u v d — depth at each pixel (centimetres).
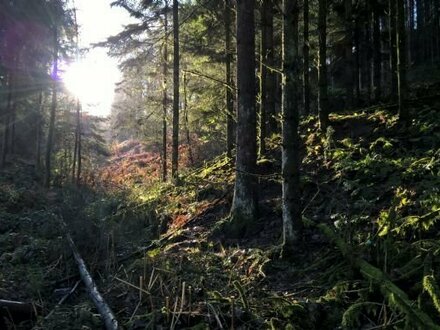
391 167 833
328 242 697
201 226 989
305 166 1045
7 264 859
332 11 1655
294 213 704
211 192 1186
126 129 2305
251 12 913
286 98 697
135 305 646
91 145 3288
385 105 1210
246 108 904
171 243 950
